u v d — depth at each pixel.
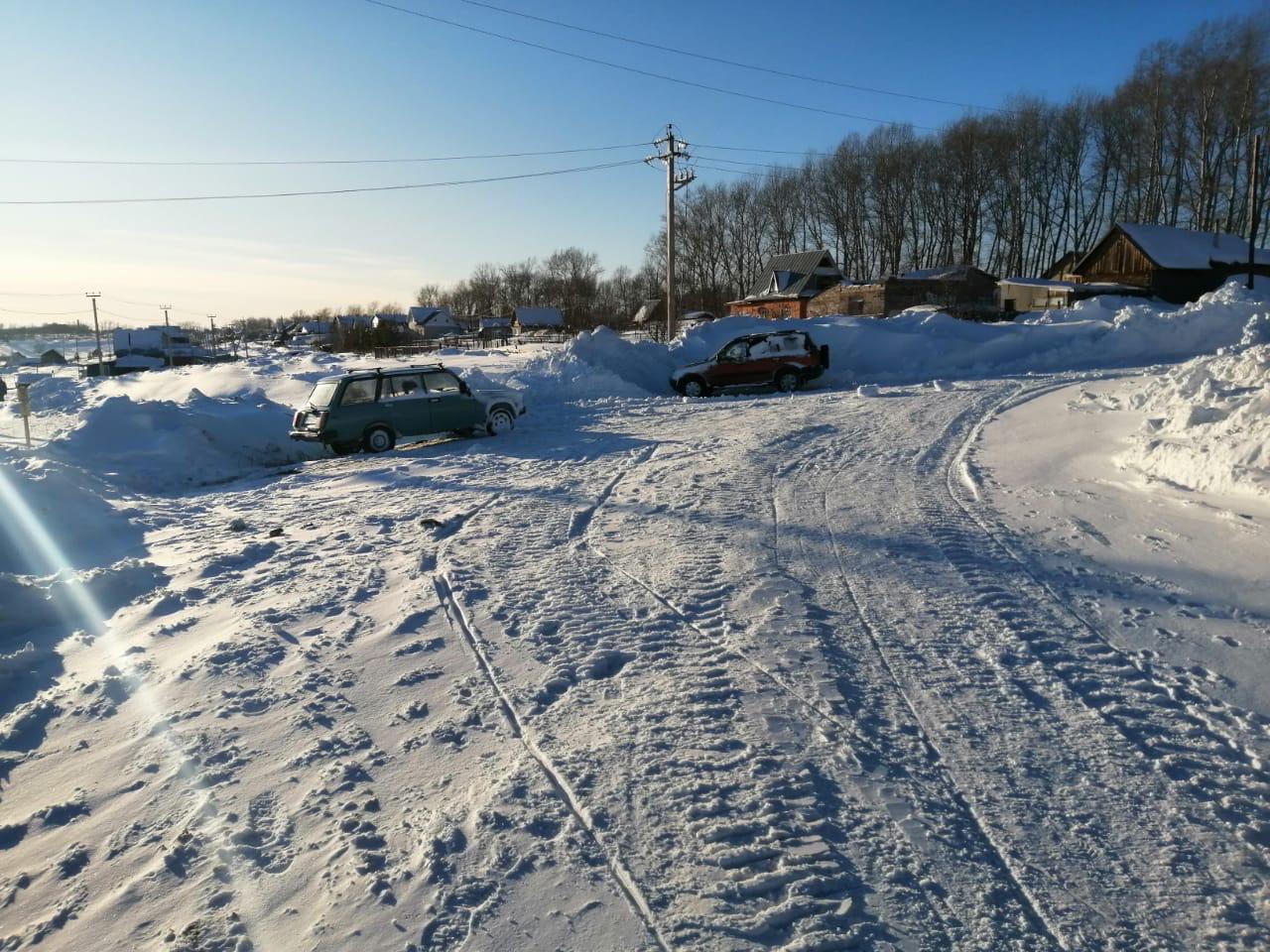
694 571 6.77
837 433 13.59
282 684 4.99
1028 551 6.87
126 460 14.21
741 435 14.16
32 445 14.27
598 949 2.78
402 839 3.43
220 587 7.15
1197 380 11.55
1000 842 3.26
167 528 9.86
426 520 9.05
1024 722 4.17
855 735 4.10
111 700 4.98
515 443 15.45
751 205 86.94
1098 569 6.32
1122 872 3.06
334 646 5.58
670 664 5.02
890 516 8.16
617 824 3.45
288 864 3.33
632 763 3.92
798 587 6.27
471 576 6.94
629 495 9.94
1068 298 45.53
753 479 10.29
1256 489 7.45
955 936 2.77
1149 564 6.32
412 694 4.80
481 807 3.61
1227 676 4.54
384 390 15.79
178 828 3.62
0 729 4.68
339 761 4.10
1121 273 46.81
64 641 6.08
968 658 4.93
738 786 3.69
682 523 8.40
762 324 28.30
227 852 3.42
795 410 17.59
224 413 17.19
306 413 15.67
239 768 4.09
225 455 15.80
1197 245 46.69
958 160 72.12
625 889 3.07
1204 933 2.74
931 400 17.27
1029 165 69.50
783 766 3.84
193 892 3.18
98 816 3.77
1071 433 11.65
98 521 9.43
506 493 10.63
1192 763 3.76
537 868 3.20
